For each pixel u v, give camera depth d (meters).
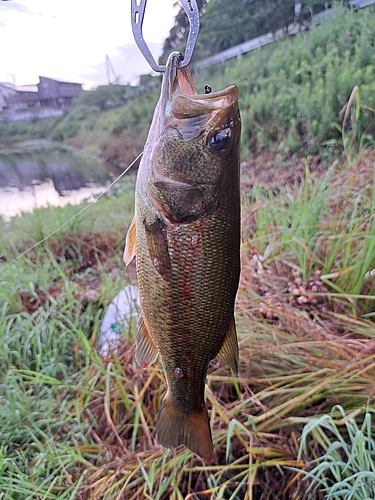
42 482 0.49
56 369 0.66
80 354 0.71
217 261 0.31
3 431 0.56
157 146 0.30
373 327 0.60
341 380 0.51
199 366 0.34
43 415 0.59
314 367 0.56
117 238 1.12
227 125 0.30
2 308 0.78
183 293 0.32
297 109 1.49
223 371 0.61
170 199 0.30
